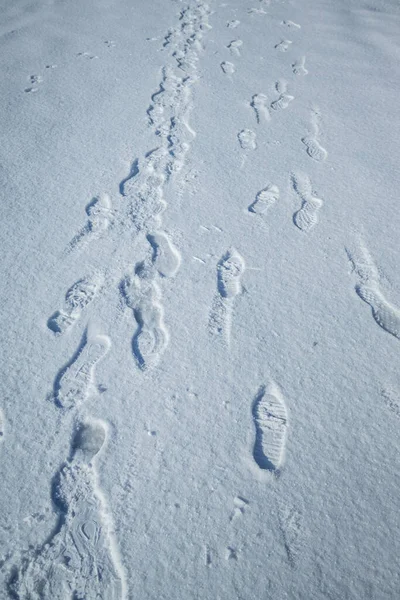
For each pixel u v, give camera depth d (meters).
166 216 1.52
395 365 1.09
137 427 0.94
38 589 0.73
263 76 2.60
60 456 0.89
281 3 3.87
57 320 1.15
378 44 3.13
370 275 1.33
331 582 0.75
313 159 1.87
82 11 3.31
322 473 0.88
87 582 0.73
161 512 0.81
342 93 2.44
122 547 0.77
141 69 2.55
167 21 3.30
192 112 2.17
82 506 0.82
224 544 0.78
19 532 0.78
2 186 1.58
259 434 0.94
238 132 2.04
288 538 0.79
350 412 0.99
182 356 1.08
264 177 1.75
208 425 0.95
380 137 2.05
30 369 1.04
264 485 0.86
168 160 1.81
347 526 0.81
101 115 2.07
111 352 1.08
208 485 0.85
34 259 1.32
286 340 1.13
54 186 1.62
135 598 0.72
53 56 2.60
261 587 0.74
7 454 0.88
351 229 1.51
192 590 0.73
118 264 1.32
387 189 1.71
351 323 1.19
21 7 3.27
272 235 1.47
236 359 1.08
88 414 0.96
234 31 3.23
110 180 1.67
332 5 3.87
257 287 1.28
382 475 0.89
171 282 1.28
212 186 1.68
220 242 1.43
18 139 1.84
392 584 0.75
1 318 1.14
